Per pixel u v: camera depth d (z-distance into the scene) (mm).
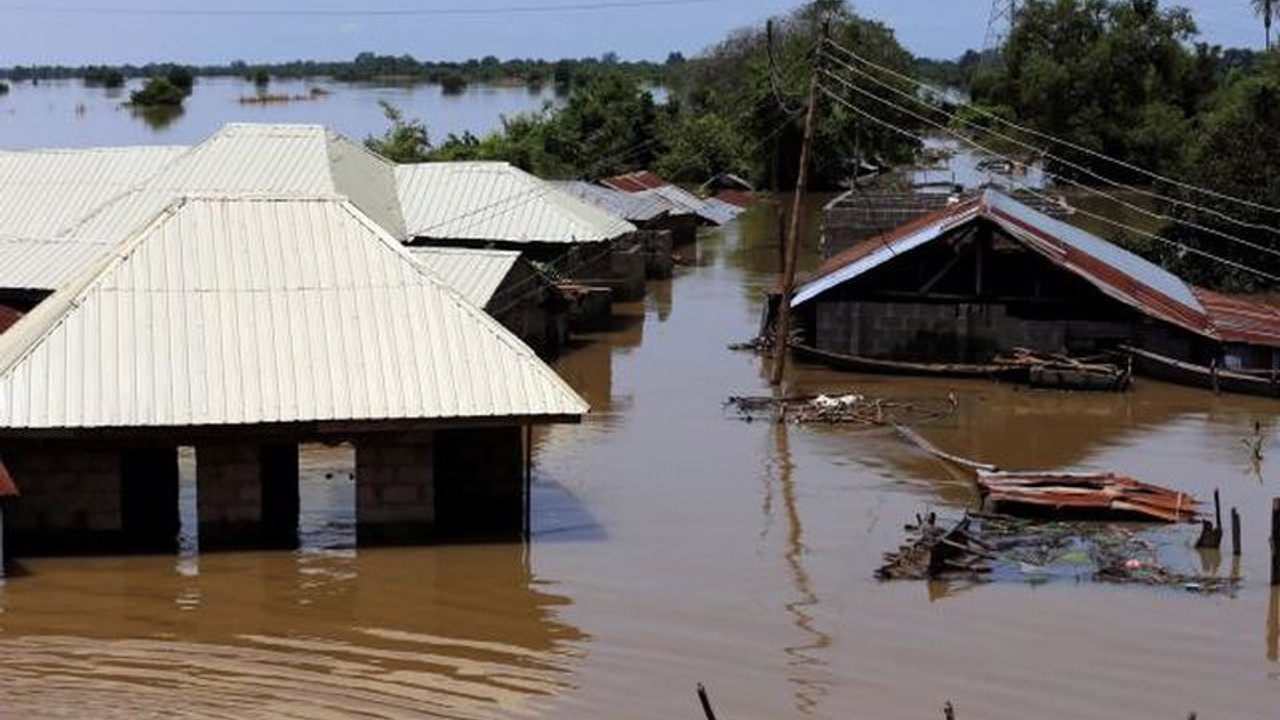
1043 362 37469
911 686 18828
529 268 40000
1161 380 37906
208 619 20906
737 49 114438
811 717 17906
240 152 45469
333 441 23969
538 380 23656
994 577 22828
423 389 23344
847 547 24391
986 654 19859
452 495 25531
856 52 93750
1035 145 94875
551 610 21391
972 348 39250
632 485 28109
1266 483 28531
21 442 23266
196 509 25484
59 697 18172
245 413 22703
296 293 24625
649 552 24047
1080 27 98875
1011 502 25797
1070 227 47188
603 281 50750
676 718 17828
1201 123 79812
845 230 54750
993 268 40406
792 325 42094
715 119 92625
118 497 23609
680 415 34156
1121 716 18031
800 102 86938
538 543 24359
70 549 23578
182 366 23250
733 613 21312
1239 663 19625
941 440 32000
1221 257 54469
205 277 24688
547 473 28938
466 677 19000
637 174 75562
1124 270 40406
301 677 18938
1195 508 26031
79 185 46188
